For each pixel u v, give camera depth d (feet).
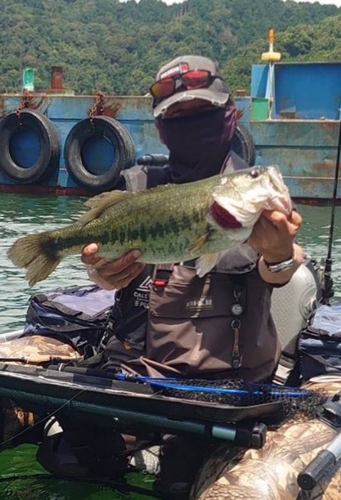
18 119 25.07
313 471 4.04
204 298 4.80
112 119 23.54
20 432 6.06
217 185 4.02
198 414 4.44
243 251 4.66
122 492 5.34
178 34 143.74
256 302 4.78
